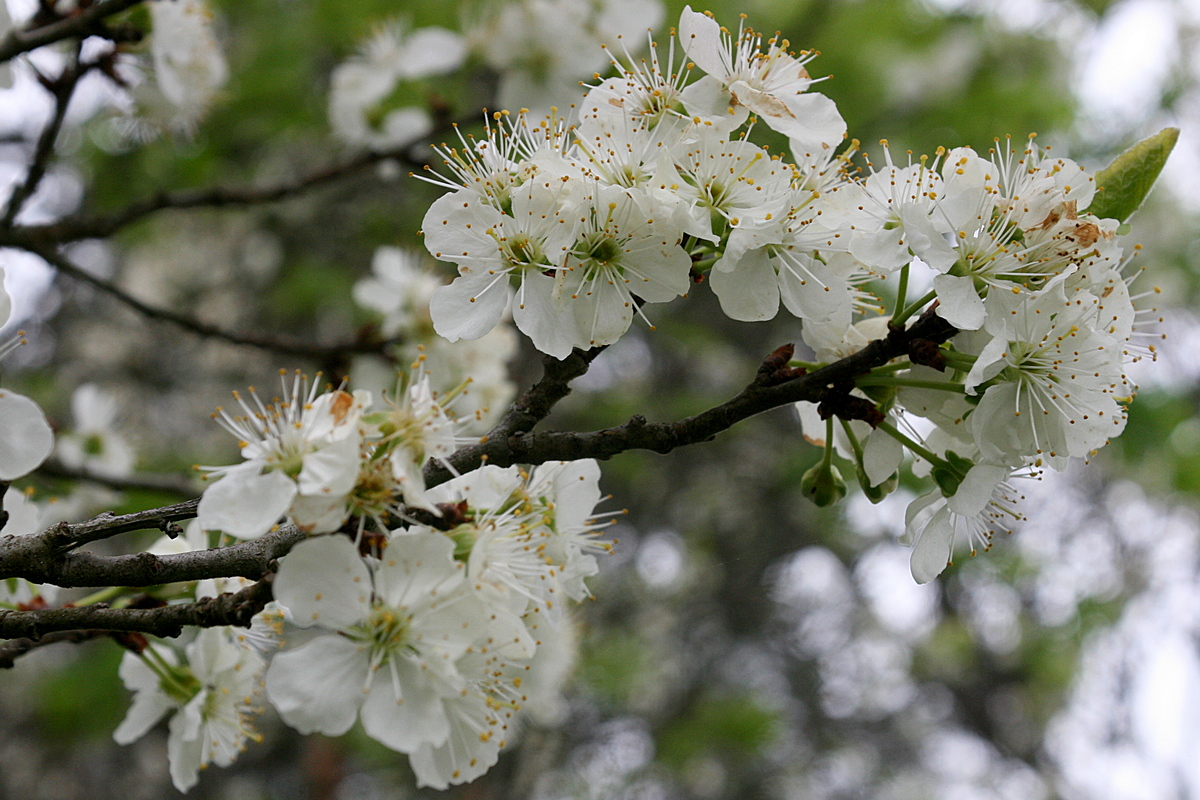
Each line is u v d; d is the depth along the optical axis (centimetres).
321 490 168
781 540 1054
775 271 210
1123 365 217
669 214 197
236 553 189
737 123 210
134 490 422
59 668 680
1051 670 1065
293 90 690
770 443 1005
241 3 702
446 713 192
